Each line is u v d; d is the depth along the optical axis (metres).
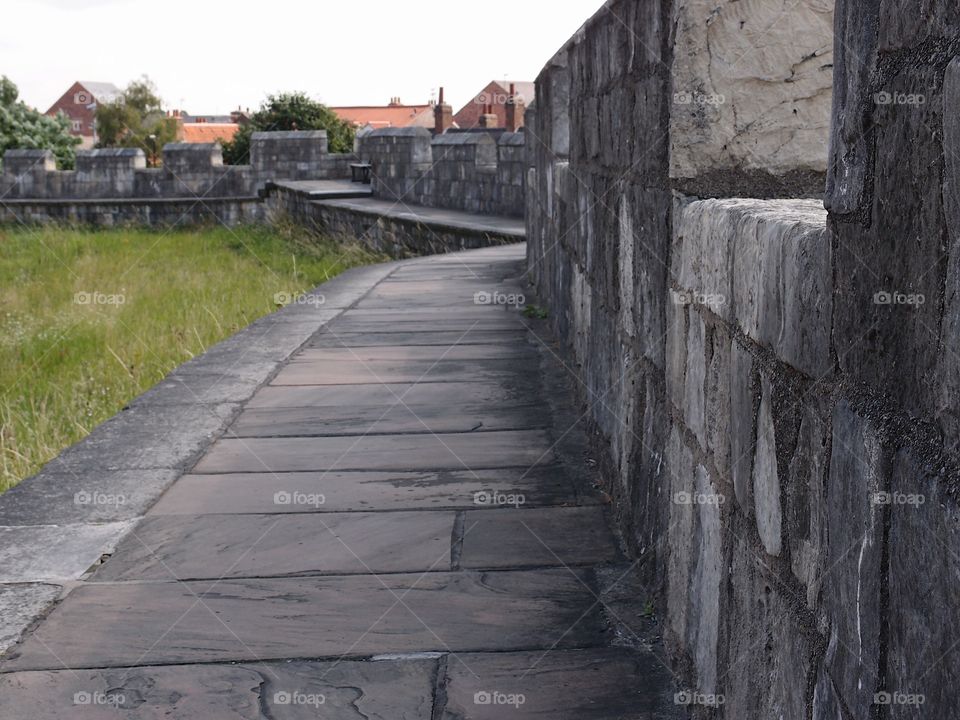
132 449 4.78
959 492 1.07
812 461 1.61
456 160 19.62
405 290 10.20
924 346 1.17
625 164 3.56
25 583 3.33
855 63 1.39
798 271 1.68
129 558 3.54
